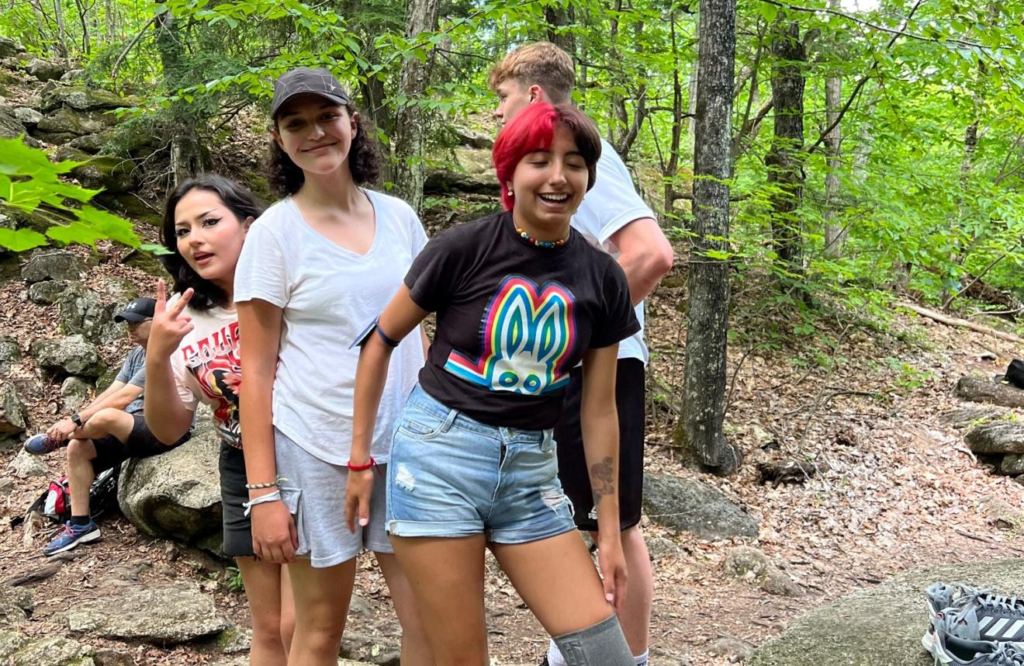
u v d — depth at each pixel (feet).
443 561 4.96
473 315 4.90
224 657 9.74
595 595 5.01
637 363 6.97
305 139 5.77
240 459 6.98
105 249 21.50
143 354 13.55
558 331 4.88
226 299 6.86
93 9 47.70
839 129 30.22
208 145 26.76
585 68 23.39
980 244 25.16
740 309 26.18
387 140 18.44
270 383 5.95
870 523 17.03
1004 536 16.52
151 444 12.80
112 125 26.99
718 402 18.47
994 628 7.94
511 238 4.90
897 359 26.32
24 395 16.81
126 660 9.20
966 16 15.37
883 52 18.60
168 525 12.37
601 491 5.43
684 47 24.61
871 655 9.00
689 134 38.37
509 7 14.90
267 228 5.81
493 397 4.92
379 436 6.09
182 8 14.24
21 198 2.89
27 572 11.46
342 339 5.91
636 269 6.44
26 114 26.40
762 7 16.42
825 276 24.07
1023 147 32.73
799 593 13.47
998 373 26.76
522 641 11.01
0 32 37.99
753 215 21.38
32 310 18.93
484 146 33.78
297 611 6.25
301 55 14.76
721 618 12.35
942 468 19.75
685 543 15.39
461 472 4.93
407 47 14.87
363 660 9.77
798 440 20.43
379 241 6.24
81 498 12.50
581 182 4.73
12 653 8.76
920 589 10.94
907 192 24.31
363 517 5.74
